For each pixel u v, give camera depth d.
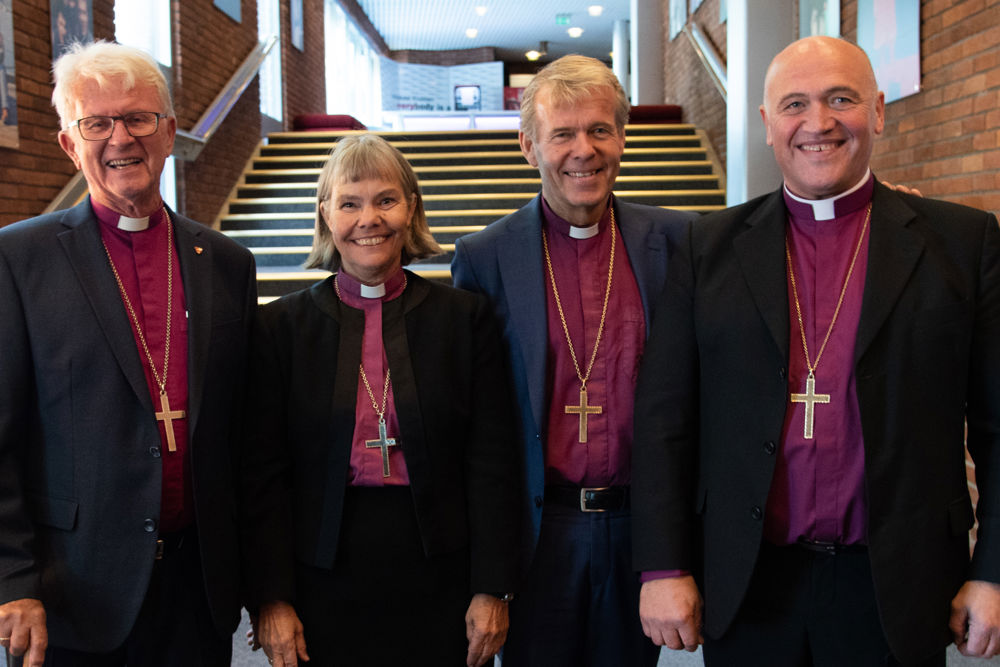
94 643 1.45
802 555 1.41
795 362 1.40
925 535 1.31
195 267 1.62
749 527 1.40
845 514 1.36
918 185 4.02
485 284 1.85
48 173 4.54
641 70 11.41
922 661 1.31
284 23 10.84
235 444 1.67
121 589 1.46
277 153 9.11
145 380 1.50
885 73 4.31
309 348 1.67
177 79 6.80
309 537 1.61
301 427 1.63
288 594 1.58
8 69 4.12
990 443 1.37
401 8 16.70
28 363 1.46
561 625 1.76
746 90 5.67
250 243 7.20
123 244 1.58
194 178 7.15
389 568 1.60
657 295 1.78
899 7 4.13
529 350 1.74
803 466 1.38
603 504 1.74
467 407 1.70
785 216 1.50
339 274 1.73
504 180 8.19
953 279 1.33
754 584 1.45
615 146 1.67
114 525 1.47
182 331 1.59
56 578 1.46
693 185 8.00
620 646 1.77
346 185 1.59
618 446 1.74
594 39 19.88
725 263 1.52
